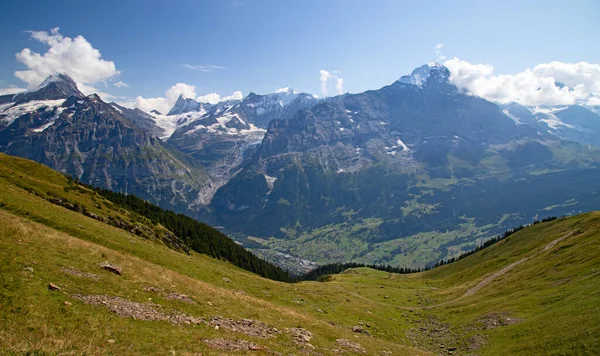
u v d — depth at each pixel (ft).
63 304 80.43
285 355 95.25
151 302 104.42
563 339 133.49
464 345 180.65
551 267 258.78
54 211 212.84
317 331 138.31
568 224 414.82
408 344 191.72
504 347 156.97
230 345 89.56
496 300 247.50
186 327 93.76
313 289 338.95
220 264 455.22
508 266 365.61
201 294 132.46
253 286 232.53
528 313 191.83
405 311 295.48
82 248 129.70
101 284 102.99
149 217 517.14
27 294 78.23
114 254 138.41
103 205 351.25
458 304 286.05
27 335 62.13
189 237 556.10
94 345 65.41
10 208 178.70
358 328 189.57
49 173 363.76
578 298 172.24
